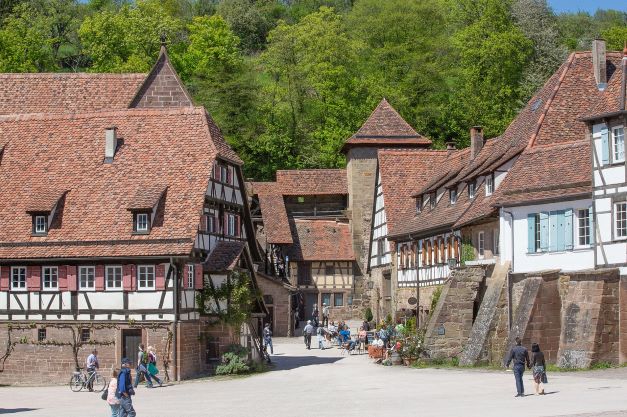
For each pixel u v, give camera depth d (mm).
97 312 52000
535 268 49531
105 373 51750
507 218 51094
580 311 46062
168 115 57031
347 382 47250
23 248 53062
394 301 72000
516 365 37906
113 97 66750
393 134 89250
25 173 56406
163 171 54344
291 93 111562
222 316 53812
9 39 99250
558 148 50906
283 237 85750
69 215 53781
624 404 34094
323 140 108500
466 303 54156
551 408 33812
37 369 52656
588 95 54375
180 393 45594
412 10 114812
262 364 55688
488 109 104500
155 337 51219
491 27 107625
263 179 105625
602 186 46250
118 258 51469
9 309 53188
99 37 103438
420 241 66250
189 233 51281
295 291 80688
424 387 43188
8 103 66562
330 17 118688
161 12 114250
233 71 111000
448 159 70438
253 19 154625
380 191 76875
